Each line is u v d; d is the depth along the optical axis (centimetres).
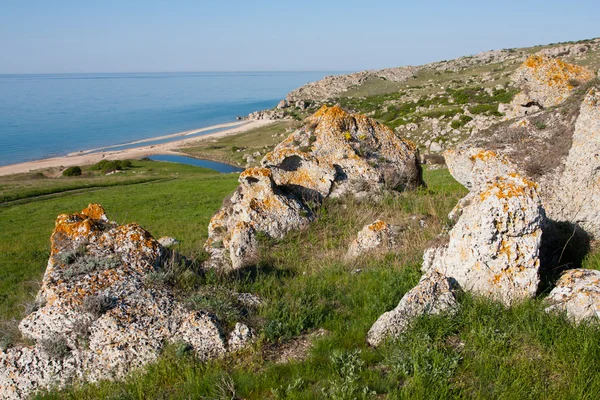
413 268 855
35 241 2317
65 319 680
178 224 2402
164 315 684
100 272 756
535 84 1540
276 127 12638
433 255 831
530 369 518
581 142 868
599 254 795
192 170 6969
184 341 647
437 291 672
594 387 477
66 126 14538
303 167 1470
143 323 668
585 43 13388
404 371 536
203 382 559
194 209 2981
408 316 632
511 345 564
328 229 1294
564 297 631
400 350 573
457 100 8731
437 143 5709
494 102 7506
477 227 686
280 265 1091
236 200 1416
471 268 693
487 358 540
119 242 830
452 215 952
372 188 1463
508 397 480
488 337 580
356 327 673
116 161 7219
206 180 4838
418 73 19600
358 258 1034
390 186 1505
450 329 610
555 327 576
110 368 627
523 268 670
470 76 15000
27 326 696
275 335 672
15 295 1386
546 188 895
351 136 1567
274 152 1469
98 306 675
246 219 1265
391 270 893
